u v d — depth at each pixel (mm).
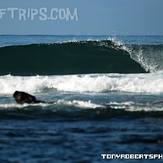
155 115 60281
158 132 52031
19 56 111125
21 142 48281
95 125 55500
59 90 83375
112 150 45219
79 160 42125
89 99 72812
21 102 66938
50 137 50188
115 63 109750
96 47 112875
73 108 64000
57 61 110875
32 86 84250
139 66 108188
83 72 108125
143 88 82688
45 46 112875
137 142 48031
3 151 44969
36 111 62531
